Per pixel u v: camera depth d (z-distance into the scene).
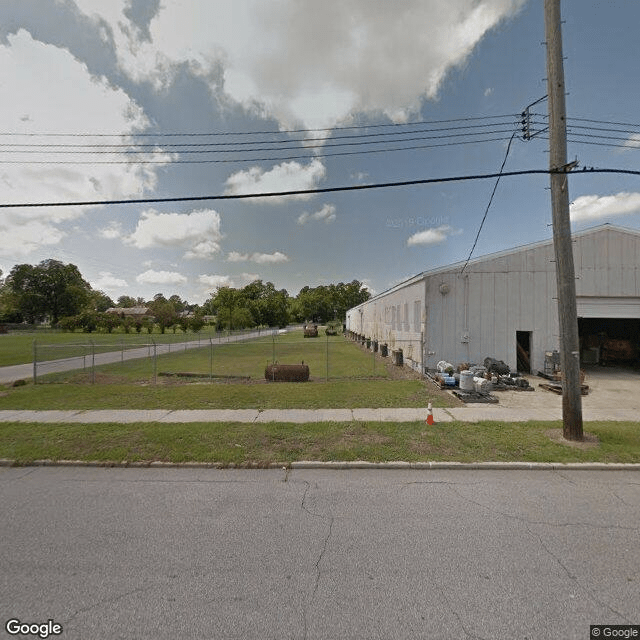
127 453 5.54
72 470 5.12
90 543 3.29
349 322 53.12
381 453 5.53
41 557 3.07
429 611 2.45
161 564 2.97
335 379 12.68
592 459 5.28
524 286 13.89
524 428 6.75
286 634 2.27
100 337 43.69
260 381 12.38
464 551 3.13
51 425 6.93
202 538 3.37
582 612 2.45
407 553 3.11
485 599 2.56
